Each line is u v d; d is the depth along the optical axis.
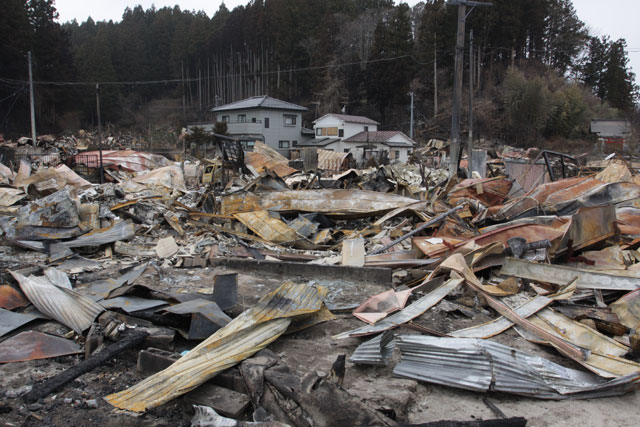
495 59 58.25
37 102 46.81
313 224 9.68
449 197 11.33
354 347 4.46
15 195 12.85
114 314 4.81
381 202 10.38
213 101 70.25
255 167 18.53
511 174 16.47
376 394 3.51
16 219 9.03
